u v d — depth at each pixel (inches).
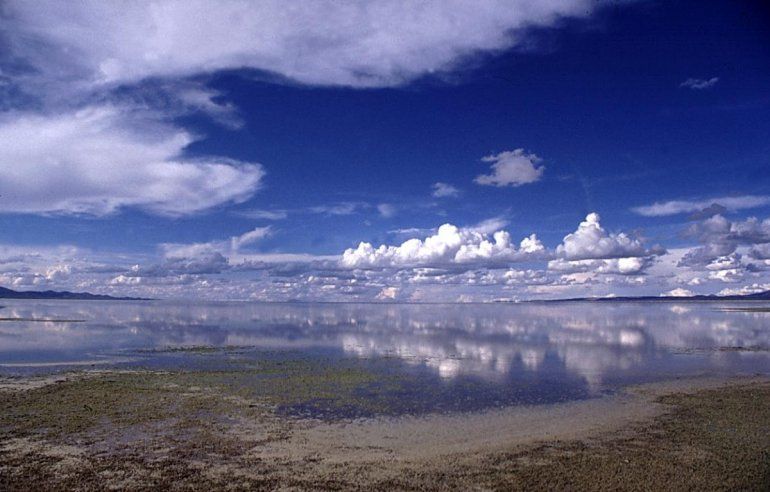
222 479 511.2
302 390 921.5
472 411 778.2
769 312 4857.3
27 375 1064.8
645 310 6097.4
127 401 827.4
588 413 768.3
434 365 1233.4
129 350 1534.2
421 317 4242.1
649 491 486.3
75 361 1280.8
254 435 651.5
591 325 2920.8
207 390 917.8
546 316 4394.7
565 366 1218.6
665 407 803.4
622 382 1011.3
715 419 729.6
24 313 3983.8
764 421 719.1
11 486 490.3
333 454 584.7
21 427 677.9
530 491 488.1
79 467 539.8
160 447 603.8
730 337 2032.5
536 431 676.1
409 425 700.7
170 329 2472.9
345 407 797.9
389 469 540.4
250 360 1317.7
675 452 590.2
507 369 1170.6
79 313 4215.1
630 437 648.4
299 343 1787.6
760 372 1130.7
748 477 516.4
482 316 4473.4
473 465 552.7
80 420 713.6
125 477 514.6
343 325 2945.4
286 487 494.6
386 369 1167.0
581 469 539.5
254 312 5428.2
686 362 1291.8
